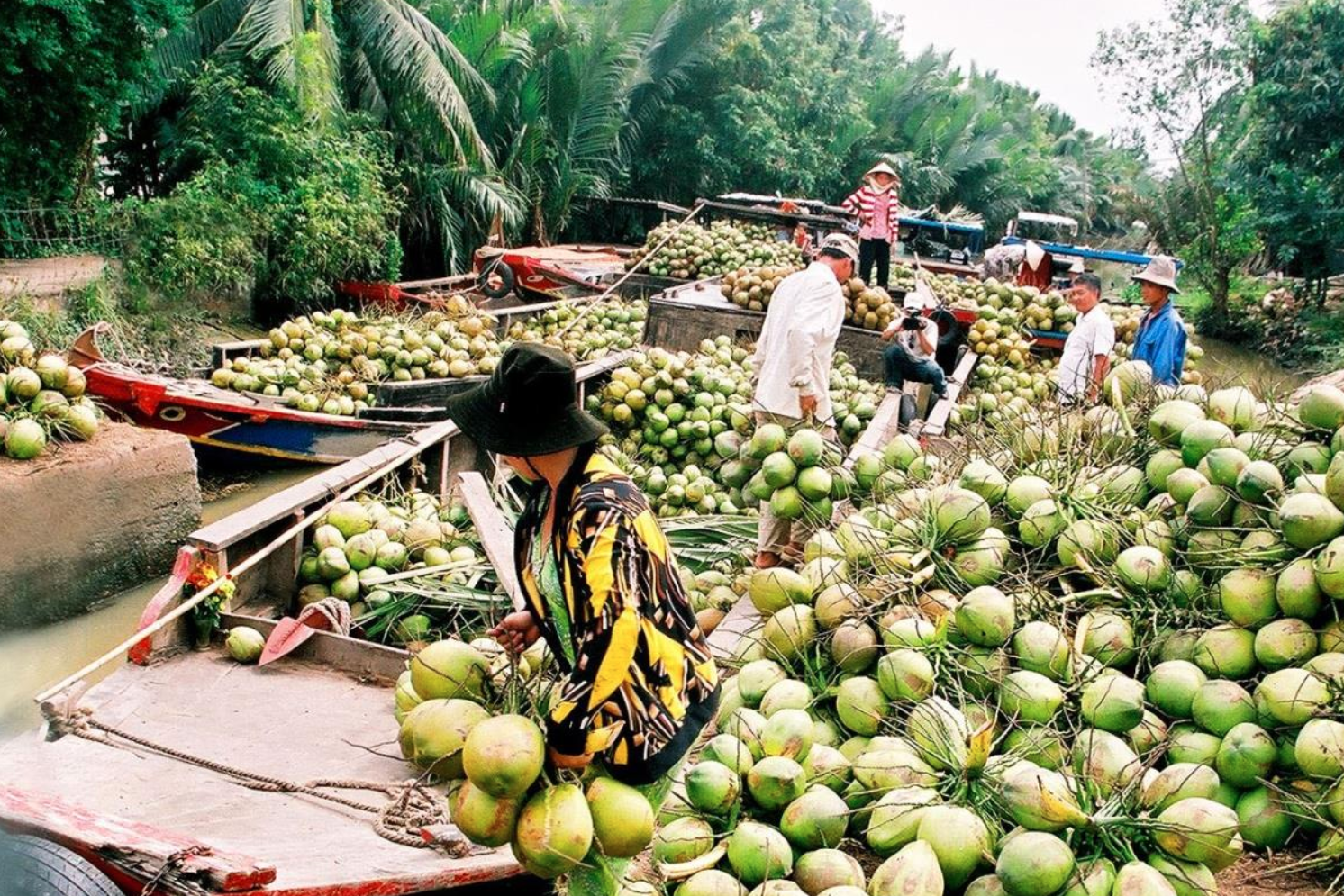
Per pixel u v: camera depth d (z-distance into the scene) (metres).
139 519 7.59
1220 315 26.72
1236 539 4.25
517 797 2.46
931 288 12.96
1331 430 4.50
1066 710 3.84
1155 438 4.94
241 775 3.69
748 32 31.14
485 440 2.48
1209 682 3.79
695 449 8.92
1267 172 24.81
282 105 15.66
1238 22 27.88
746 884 3.27
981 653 3.97
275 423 8.82
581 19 25.17
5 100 12.74
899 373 9.49
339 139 16.86
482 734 2.45
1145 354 8.05
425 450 8.03
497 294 16.34
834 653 4.11
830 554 4.66
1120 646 4.04
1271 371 22.09
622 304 13.59
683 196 31.89
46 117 13.43
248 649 4.69
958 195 46.06
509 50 22.20
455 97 18.80
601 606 2.41
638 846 2.55
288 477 9.30
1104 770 3.47
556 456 2.52
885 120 41.09
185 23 15.33
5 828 2.74
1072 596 4.21
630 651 2.43
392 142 19.69
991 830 3.29
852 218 17.91
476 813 2.48
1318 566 3.71
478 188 20.02
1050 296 12.44
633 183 31.47
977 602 3.97
